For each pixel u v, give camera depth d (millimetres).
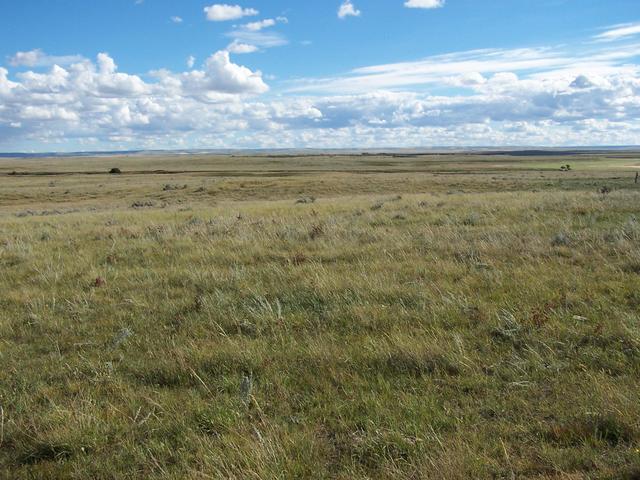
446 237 11430
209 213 20672
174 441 4160
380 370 5203
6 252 11844
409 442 3873
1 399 4961
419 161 186375
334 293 7613
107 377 5305
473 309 6613
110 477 3773
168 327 6746
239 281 8586
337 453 3918
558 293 7055
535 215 14594
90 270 9781
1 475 3830
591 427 3912
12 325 7031
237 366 5441
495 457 3705
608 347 5328
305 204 24766
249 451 3832
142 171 123250
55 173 114750
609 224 12414
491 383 4793
